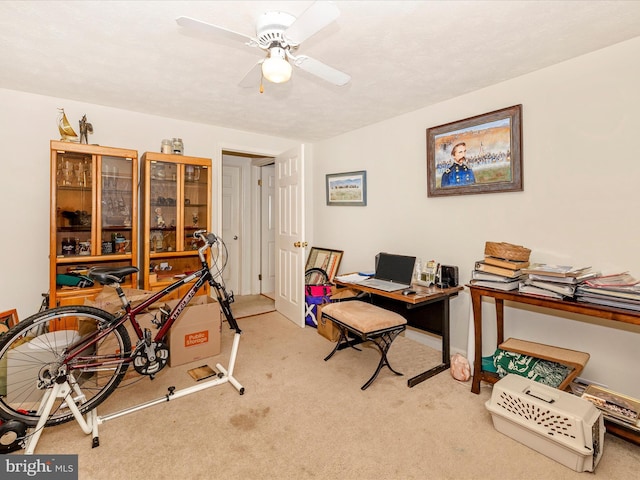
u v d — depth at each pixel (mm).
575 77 2021
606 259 1936
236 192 4816
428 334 2969
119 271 1878
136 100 2781
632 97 1815
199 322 2592
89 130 2689
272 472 1438
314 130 3721
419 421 1810
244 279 4914
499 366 2045
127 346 1897
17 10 1543
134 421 1797
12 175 2576
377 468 1466
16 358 1911
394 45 1875
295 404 1973
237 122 3412
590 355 2004
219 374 2299
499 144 2375
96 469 1447
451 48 1912
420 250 3012
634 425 1537
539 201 2205
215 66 2145
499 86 2393
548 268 1847
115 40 1824
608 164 1910
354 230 3738
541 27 1699
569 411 1481
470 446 1611
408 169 3094
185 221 3238
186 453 1552
